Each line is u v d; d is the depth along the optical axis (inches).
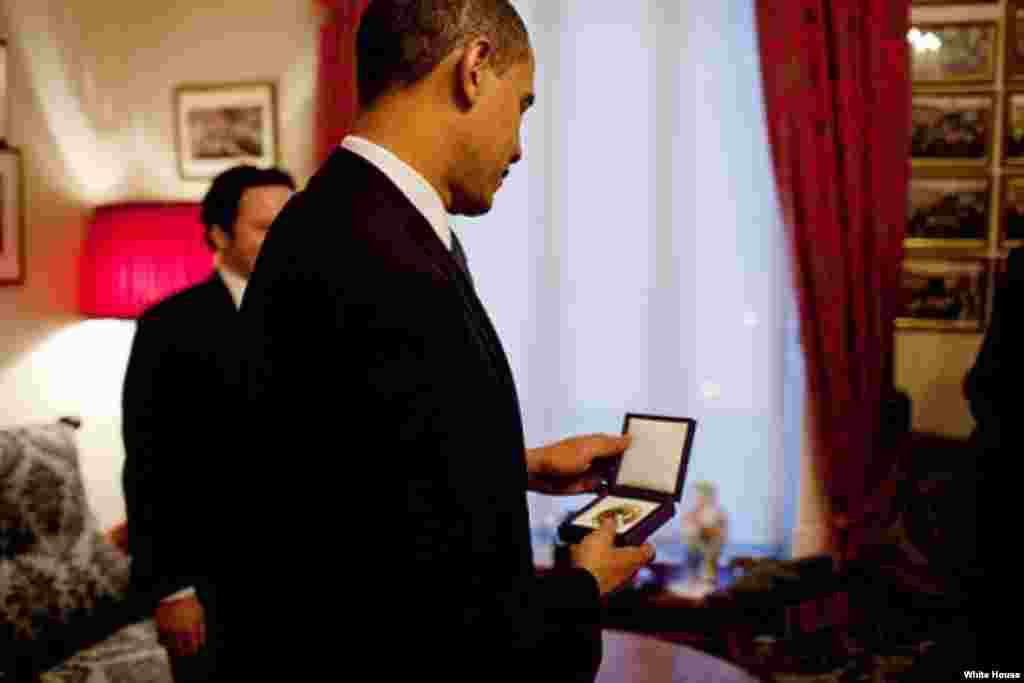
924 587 123.3
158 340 88.8
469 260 155.6
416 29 38.5
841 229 139.3
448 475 34.2
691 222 149.2
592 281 152.6
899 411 135.9
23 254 136.9
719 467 150.6
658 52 148.5
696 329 150.4
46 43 143.3
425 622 33.6
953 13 139.4
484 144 40.3
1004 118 139.6
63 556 115.1
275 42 159.9
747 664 114.2
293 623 36.6
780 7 137.9
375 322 34.8
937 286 142.3
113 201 158.2
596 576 41.8
